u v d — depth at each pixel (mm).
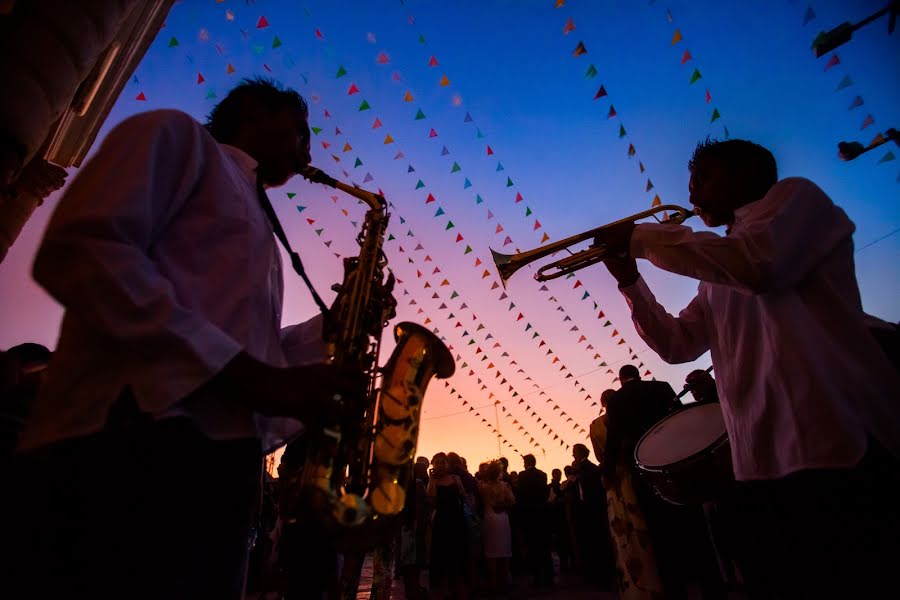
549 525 6934
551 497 8836
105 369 769
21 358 2527
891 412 1175
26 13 3211
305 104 1502
